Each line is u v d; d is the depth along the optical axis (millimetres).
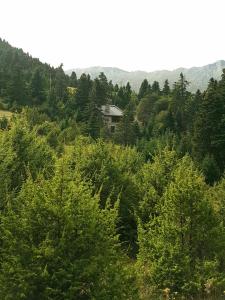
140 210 23672
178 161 25094
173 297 14695
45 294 9492
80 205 10438
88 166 24969
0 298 9664
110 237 11078
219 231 16047
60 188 10477
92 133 91750
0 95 126000
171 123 104062
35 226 10141
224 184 23281
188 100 126062
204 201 16141
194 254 15828
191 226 15914
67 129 71875
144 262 17094
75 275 9758
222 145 67312
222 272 15469
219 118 69750
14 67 163250
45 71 188875
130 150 34250
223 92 78625
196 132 70812
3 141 20766
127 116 98375
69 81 179875
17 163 21141
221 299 14445
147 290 15070
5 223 10250
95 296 9844
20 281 9477
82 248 10180
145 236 16781
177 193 16062
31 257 9820
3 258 10211
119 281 10352
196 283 14609
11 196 15266
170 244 15562
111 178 24875
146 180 24875
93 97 121938
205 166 53094
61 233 10031
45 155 25875
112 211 11406
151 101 138250
